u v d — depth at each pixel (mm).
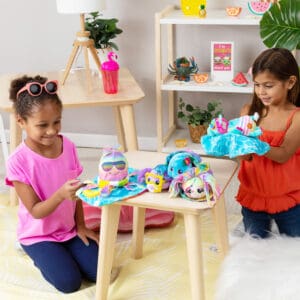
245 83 2221
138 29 2477
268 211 1612
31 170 1591
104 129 2713
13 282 1632
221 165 1536
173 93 2551
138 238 1699
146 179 1382
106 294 1504
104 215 1424
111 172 1365
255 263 1293
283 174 1572
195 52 2479
